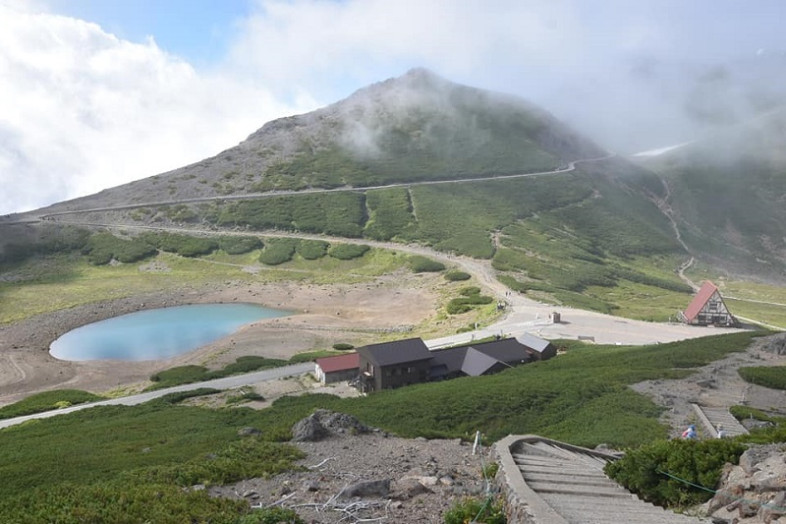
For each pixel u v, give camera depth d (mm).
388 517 17703
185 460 28266
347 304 138625
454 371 76125
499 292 132500
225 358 97250
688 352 68938
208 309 138125
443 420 47781
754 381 55000
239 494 21234
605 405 48406
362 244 186125
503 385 57750
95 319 129375
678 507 16625
